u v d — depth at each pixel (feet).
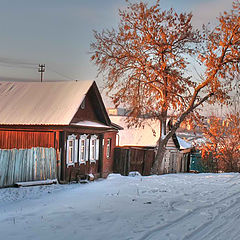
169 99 83.35
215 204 30.73
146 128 118.11
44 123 73.10
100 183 54.34
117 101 83.46
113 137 99.55
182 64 81.20
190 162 132.46
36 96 85.30
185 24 80.69
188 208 28.50
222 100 77.92
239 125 91.25
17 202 44.27
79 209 29.35
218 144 96.48
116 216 25.61
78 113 82.02
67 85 87.66
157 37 81.46
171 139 117.19
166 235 19.67
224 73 76.23
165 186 46.52
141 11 80.07
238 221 23.38
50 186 62.69
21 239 19.11
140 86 84.02
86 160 84.38
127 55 82.02
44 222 23.86
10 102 83.87
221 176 62.28
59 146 72.33
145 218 24.67
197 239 18.86
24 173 62.03
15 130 76.59
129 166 95.20
